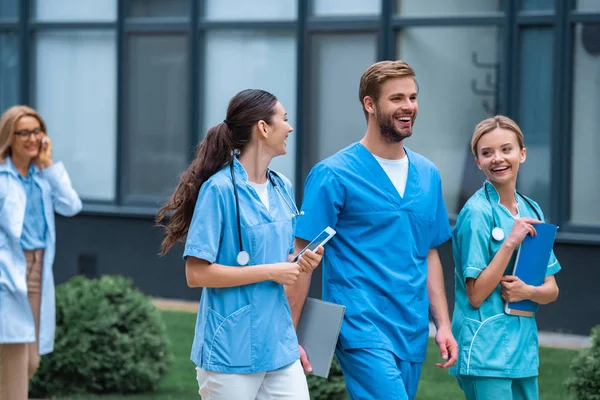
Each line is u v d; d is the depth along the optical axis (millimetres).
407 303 5098
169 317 11055
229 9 12336
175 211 4742
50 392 7867
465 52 11164
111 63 13070
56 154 13406
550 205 10867
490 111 11094
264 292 4598
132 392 7930
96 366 7750
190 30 12453
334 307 4941
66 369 7789
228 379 4555
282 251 4691
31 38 13367
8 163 6645
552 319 10773
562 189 10820
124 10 12828
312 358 4973
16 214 6535
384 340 5039
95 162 13219
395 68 5031
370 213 5105
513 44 10898
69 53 13266
